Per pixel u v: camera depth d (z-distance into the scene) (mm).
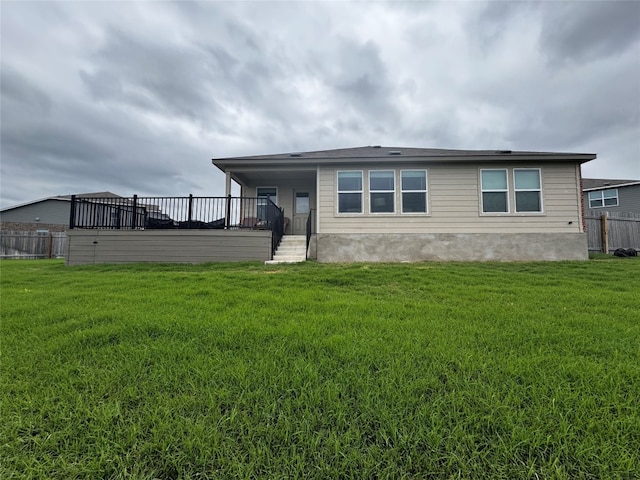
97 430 1566
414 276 6586
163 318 3422
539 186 9984
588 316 3629
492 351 2529
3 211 27969
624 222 12508
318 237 10172
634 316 3637
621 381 2027
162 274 7164
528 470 1342
